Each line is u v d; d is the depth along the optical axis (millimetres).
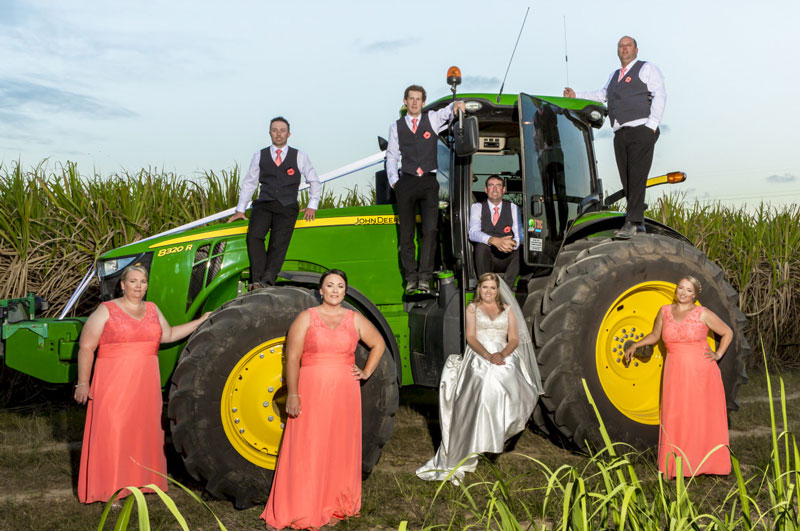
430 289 4152
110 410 3404
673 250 4434
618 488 1949
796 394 6215
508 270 4238
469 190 4129
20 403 5785
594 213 4766
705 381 3777
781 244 7664
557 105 4516
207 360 3420
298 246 4309
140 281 3516
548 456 4309
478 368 3795
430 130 4129
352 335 3258
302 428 3145
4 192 5980
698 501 3363
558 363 4078
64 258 5945
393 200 4855
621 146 4547
